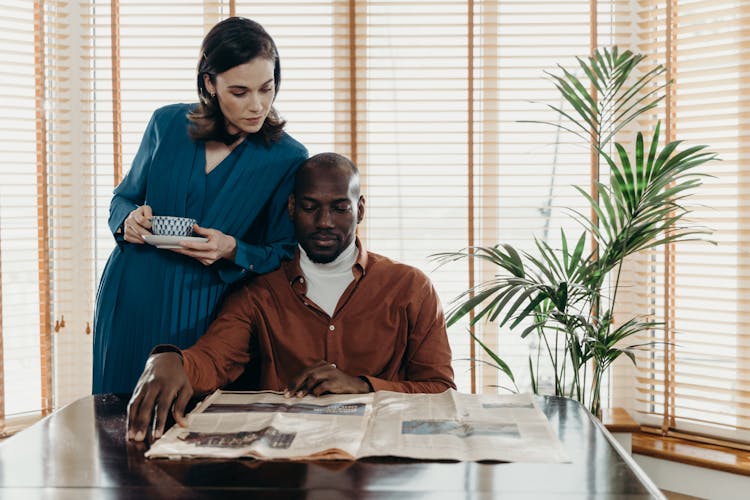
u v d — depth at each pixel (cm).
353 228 166
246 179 177
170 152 178
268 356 168
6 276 253
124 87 267
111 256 188
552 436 118
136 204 191
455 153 265
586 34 261
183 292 175
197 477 101
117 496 95
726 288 237
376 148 268
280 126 179
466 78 262
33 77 252
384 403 138
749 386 237
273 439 115
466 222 266
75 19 261
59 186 260
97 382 186
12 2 250
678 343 251
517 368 266
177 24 266
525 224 266
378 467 105
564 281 210
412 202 268
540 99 264
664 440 248
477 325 266
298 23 267
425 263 267
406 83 267
